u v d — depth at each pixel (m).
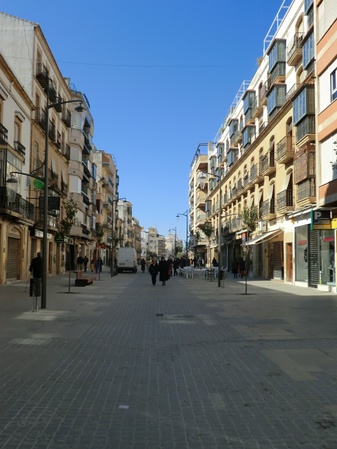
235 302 17.22
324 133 20.66
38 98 33.38
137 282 31.14
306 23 26.89
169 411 5.14
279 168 31.14
